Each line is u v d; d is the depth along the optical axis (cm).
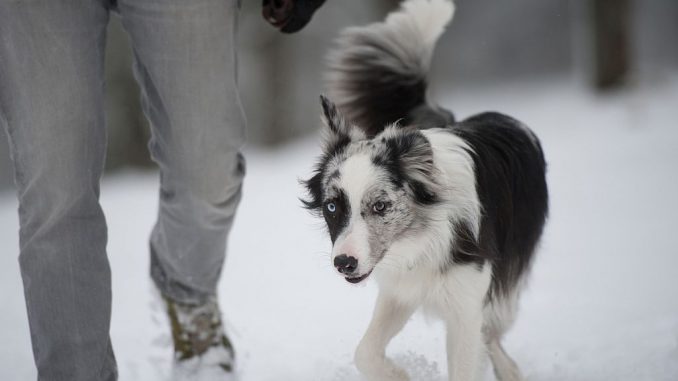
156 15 338
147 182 1497
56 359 332
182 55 345
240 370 428
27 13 314
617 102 1619
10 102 324
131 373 424
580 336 461
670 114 1449
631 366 401
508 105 2242
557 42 3231
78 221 332
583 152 1184
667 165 1021
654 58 2841
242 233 861
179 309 414
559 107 1852
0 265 794
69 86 321
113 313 573
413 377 406
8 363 464
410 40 497
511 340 467
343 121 411
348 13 2189
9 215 1163
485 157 413
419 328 481
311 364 433
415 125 483
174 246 393
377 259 370
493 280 408
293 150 1667
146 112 382
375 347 381
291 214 949
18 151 326
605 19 1722
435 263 380
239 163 398
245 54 2186
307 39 2247
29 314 335
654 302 512
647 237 698
